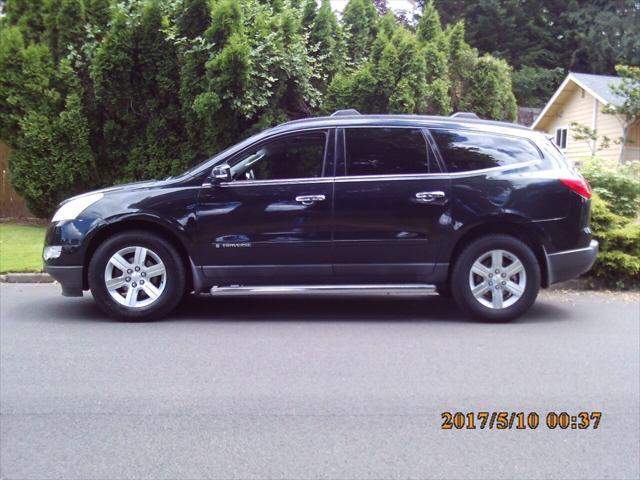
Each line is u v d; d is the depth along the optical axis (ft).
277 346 18.02
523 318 21.66
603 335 19.45
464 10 116.98
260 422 12.92
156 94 39.68
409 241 20.10
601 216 26.53
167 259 20.31
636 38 111.45
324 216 19.93
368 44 45.96
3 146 45.60
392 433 12.47
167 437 12.25
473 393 14.52
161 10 38.40
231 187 20.04
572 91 83.41
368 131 20.49
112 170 41.19
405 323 20.85
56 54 40.06
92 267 20.13
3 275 27.76
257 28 38.34
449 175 20.21
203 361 16.63
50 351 17.48
